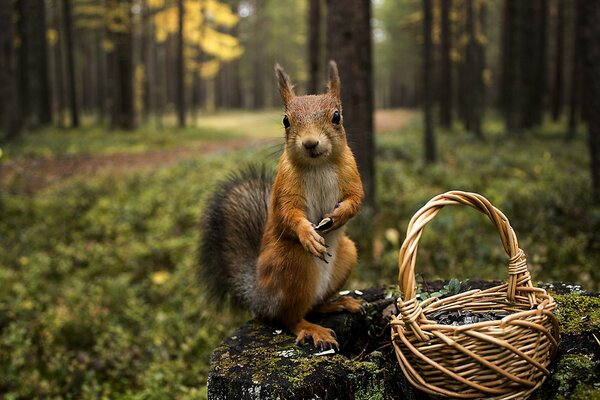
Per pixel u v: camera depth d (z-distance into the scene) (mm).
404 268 566
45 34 4957
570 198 1500
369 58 1440
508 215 1404
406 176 2059
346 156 658
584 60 1447
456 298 628
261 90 10016
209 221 752
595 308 648
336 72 681
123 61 4820
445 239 1255
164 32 5859
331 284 690
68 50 4871
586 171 2121
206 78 10000
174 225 1640
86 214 1754
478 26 4840
